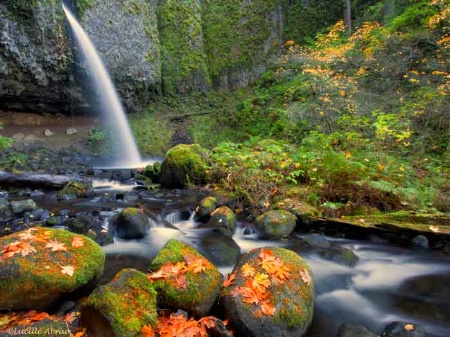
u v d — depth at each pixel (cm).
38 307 267
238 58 1592
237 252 416
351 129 757
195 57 1514
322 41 1351
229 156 675
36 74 923
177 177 688
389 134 648
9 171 668
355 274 391
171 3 1496
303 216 499
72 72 1033
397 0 1244
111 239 429
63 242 304
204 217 523
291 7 1667
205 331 249
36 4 864
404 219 478
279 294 271
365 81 959
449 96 737
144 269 360
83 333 236
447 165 649
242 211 554
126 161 1055
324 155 591
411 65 945
